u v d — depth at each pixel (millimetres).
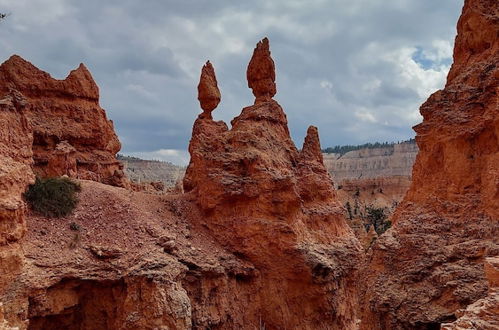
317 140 42156
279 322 32406
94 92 42188
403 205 23953
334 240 37625
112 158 42906
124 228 29469
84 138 40438
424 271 19625
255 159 34594
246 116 39062
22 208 24609
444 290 18625
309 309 33031
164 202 35188
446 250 19547
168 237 29766
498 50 21688
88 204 30469
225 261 32062
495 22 22297
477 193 20859
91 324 26609
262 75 40750
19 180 25828
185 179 40812
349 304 36312
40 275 24406
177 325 25547
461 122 21672
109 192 32094
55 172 35906
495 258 15055
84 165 39969
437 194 21938
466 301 17781
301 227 34844
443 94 22953
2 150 25625
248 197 34000
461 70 23766
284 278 33062
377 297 20266
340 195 120312
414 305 19094
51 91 39469
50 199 28875
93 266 26438
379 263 21312
